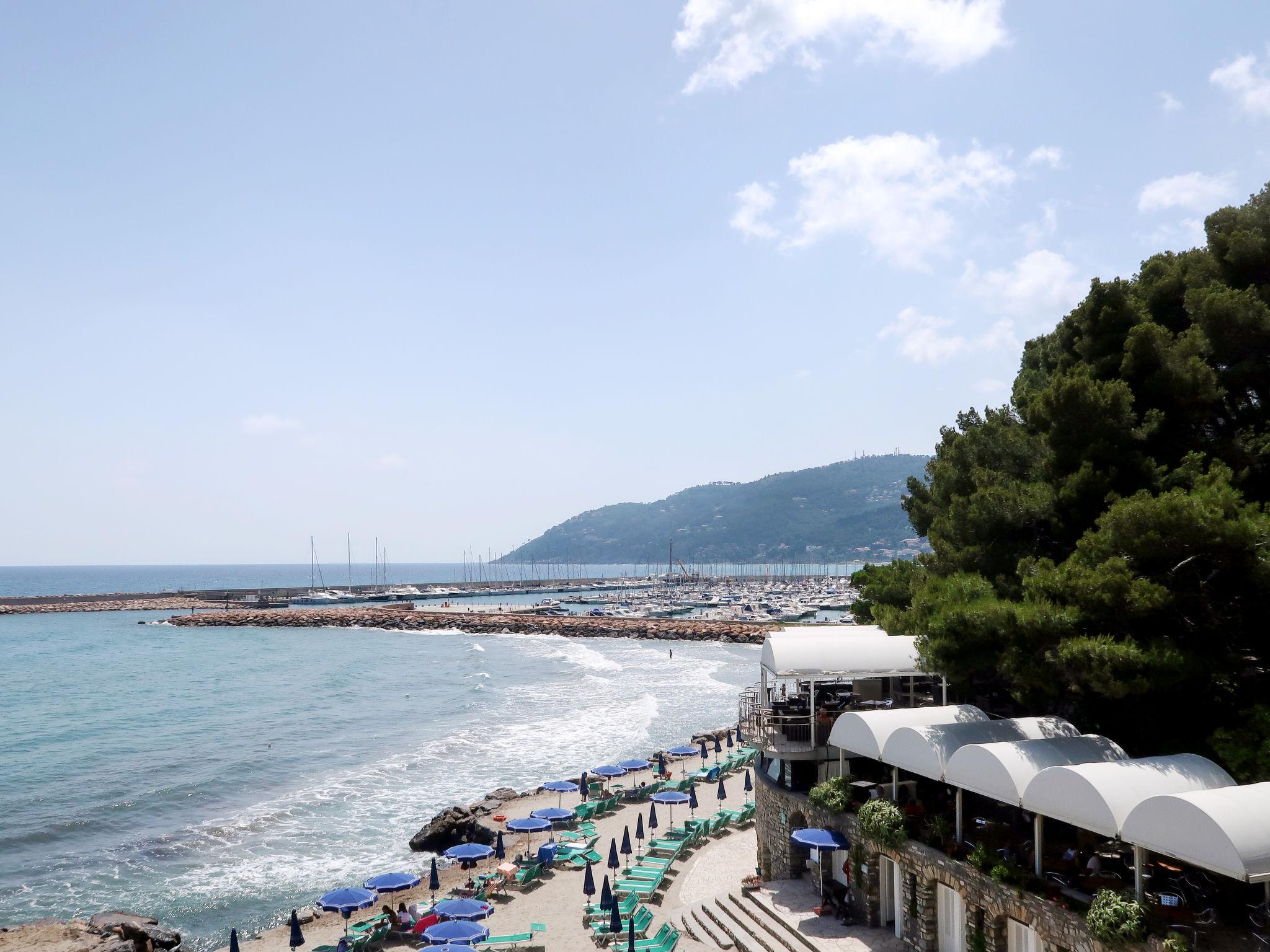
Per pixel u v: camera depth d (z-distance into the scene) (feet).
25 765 162.91
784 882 83.97
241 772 157.99
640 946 74.38
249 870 109.29
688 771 156.46
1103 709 68.90
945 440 118.11
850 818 74.18
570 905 92.58
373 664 324.80
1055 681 66.80
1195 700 63.46
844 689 103.35
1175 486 72.38
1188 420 78.59
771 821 90.07
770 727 88.79
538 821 106.73
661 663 330.75
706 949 73.92
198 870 109.40
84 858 113.50
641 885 92.22
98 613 586.45
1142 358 79.87
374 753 173.58
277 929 91.97
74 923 84.89
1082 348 89.71
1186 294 83.10
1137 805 47.73
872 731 71.97
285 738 188.65
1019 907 54.54
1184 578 65.87
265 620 510.17
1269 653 64.90
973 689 93.56
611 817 127.44
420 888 103.81
